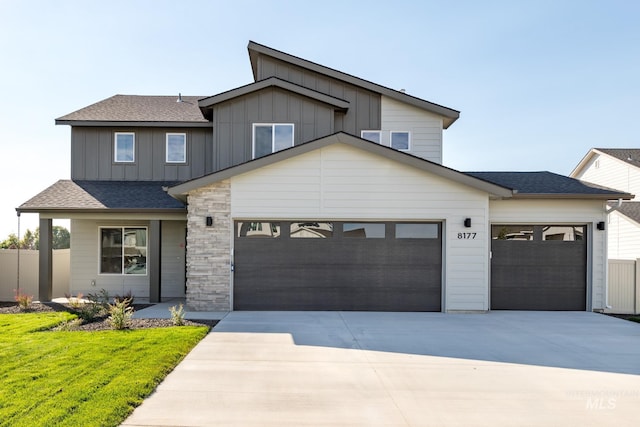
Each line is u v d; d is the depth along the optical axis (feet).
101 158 46.98
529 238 37.09
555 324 30.42
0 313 33.83
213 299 34.88
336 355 21.74
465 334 26.91
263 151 42.50
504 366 20.29
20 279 45.29
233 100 42.63
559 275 36.91
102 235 46.19
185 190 34.47
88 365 19.01
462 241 34.99
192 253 34.94
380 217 34.91
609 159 77.77
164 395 16.19
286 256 35.24
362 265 35.37
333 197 34.91
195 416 14.37
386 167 34.96
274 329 27.78
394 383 17.78
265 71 45.57
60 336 24.61
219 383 17.52
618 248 58.44
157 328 27.30
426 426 13.93
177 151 47.37
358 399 16.05
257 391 16.70
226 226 34.94
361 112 44.62
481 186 34.37
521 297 36.81
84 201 40.24
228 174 34.42
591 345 24.47
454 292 34.78
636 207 60.03
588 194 35.88
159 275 40.27
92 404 14.79
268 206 34.81
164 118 47.34
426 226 35.60
